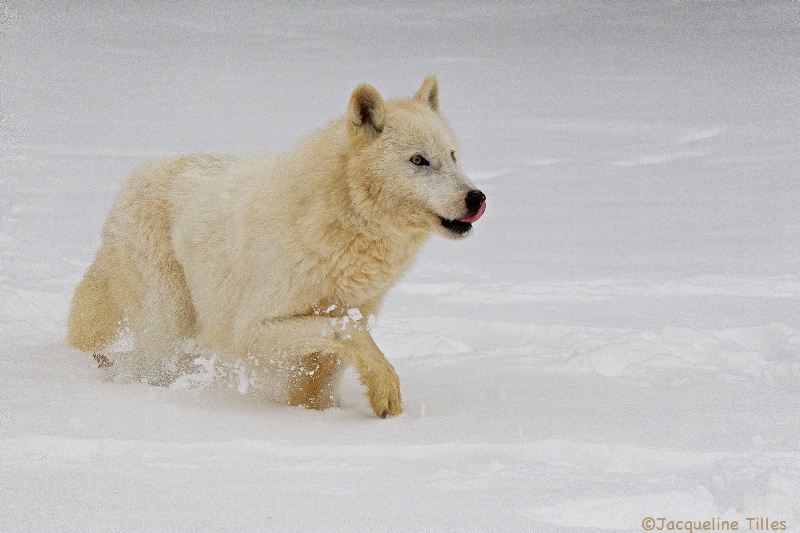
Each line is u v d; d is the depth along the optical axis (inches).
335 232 411.8
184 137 1278.3
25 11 2699.3
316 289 420.8
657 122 1395.2
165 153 1179.3
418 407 435.5
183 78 1802.4
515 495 314.8
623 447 364.5
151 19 2635.3
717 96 1577.3
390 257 426.6
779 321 601.3
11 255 757.9
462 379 487.5
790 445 370.6
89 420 391.9
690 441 375.6
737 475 336.8
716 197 1000.9
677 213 950.4
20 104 1519.4
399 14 2797.7
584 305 663.8
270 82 1748.3
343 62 1978.3
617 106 1528.1
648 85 1708.9
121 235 493.7
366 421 408.5
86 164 1130.7
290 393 456.8
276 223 421.1
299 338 418.6
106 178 1064.8
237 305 443.8
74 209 931.3
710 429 392.2
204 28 2493.8
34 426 379.2
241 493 314.8
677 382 471.5
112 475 329.4
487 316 630.5
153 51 2126.0
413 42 2284.7
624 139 1299.2
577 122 1416.1
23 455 349.7
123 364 495.5
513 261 815.1
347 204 411.2
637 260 800.3
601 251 834.8
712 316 619.8
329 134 434.9
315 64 1956.2
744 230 879.1
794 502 314.8
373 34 2422.5
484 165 1175.0
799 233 861.8
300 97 1593.3
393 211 414.9
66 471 332.5
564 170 1149.1
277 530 285.9
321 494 315.3
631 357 518.6
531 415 414.6
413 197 413.7
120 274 495.5
